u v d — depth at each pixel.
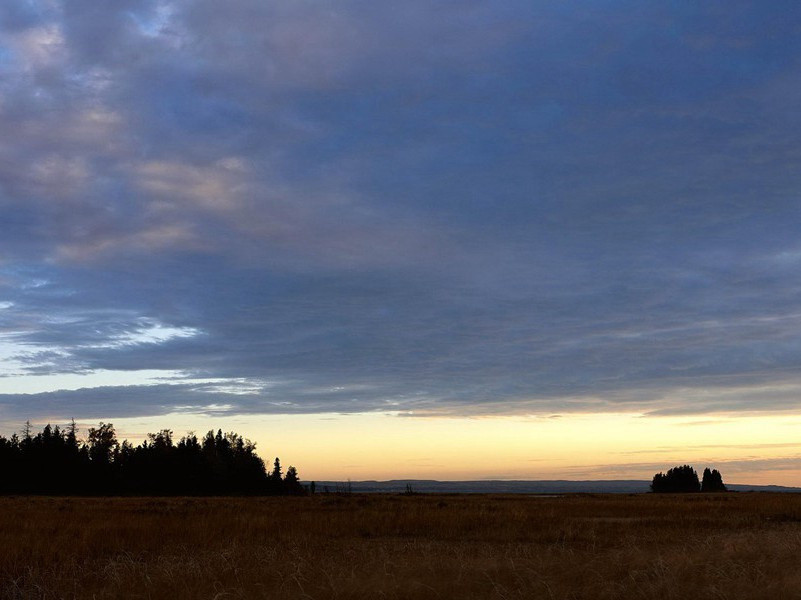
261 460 109.62
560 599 8.76
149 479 99.00
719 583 9.00
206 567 11.31
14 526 23.05
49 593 10.72
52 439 97.62
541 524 26.28
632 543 15.27
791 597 8.50
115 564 12.53
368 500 54.03
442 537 21.62
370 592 9.01
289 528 23.20
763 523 26.61
